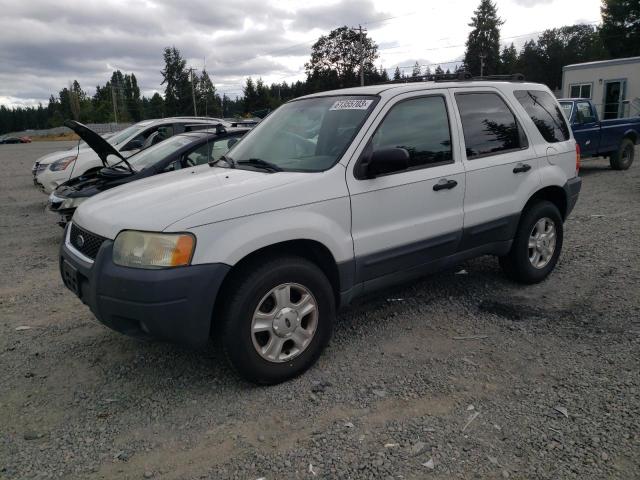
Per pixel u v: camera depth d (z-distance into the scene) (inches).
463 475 105.0
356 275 153.1
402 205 159.2
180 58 3983.8
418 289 207.0
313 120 170.6
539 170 198.8
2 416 131.0
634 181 462.0
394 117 161.5
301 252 148.9
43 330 181.8
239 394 137.3
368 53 2810.0
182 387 141.9
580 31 3673.7
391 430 120.0
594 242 262.5
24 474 109.7
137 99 4953.3
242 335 132.3
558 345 157.6
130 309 125.6
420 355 154.9
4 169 857.5
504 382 138.7
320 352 148.0
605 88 990.4
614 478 102.8
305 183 142.1
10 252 289.4
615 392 131.5
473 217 177.9
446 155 172.4
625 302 185.8
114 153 253.9
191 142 277.1
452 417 124.2
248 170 159.0
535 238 202.8
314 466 109.2
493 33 3390.7
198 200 133.0
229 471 108.8
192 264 125.0
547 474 104.5
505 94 196.2
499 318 178.5
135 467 111.2
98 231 135.6
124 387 143.2
